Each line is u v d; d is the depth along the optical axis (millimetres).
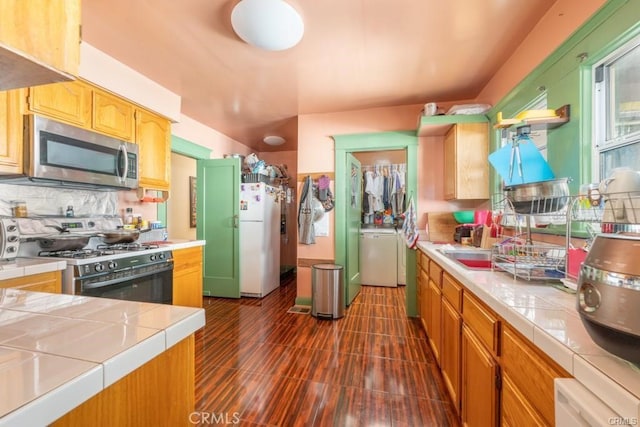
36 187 2127
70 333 612
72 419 483
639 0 1095
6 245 1709
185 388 732
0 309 758
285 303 3723
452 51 2135
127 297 2090
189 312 751
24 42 628
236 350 2393
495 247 1612
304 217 3576
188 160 5066
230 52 2148
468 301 1362
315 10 1691
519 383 885
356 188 4117
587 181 1387
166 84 2695
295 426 1540
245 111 3422
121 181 2332
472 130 2627
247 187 4059
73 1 726
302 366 2135
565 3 1547
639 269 538
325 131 3490
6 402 390
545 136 1791
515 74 2131
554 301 979
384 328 2859
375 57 2213
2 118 1669
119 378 521
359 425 1545
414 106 3232
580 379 605
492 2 1634
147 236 2938
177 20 1794
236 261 3928
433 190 3172
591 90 1395
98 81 2143
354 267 3922
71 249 2152
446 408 1675
